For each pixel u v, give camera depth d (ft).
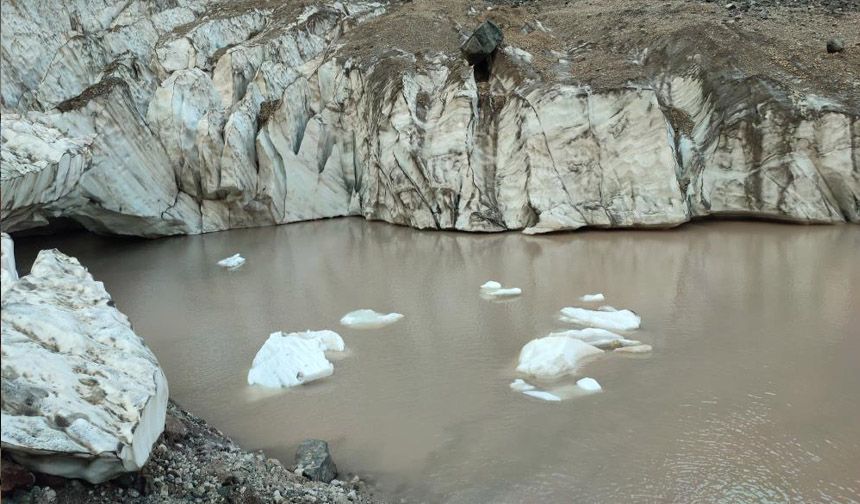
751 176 44.75
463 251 41.86
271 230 51.16
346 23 63.16
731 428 19.47
